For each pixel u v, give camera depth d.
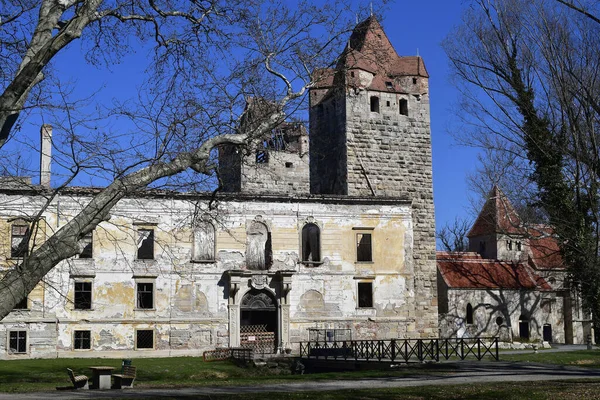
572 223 49.00
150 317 51.88
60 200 48.66
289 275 54.12
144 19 19.53
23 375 38.09
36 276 15.23
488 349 43.19
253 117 20.22
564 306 75.62
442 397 23.47
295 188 67.81
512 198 55.50
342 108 61.44
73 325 50.38
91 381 35.34
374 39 31.42
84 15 16.19
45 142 45.88
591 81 41.22
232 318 53.22
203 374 40.97
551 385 26.59
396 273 57.28
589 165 43.00
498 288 69.56
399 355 49.28
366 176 60.75
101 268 51.28
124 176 16.62
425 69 63.84
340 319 55.53
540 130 50.31
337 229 56.56
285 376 34.78
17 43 17.75
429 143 62.81
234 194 54.28
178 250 52.75
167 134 17.56
